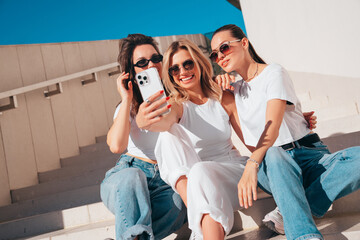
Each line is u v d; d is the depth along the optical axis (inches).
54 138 155.3
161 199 61.5
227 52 64.6
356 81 105.7
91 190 109.0
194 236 52.1
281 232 54.6
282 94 57.6
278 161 49.4
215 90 66.6
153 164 67.2
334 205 62.9
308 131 62.1
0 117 134.3
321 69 128.2
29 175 140.7
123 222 54.5
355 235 48.9
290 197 46.8
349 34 105.3
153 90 58.1
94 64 189.0
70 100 168.4
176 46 65.7
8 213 118.2
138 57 73.7
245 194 50.1
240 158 66.2
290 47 151.8
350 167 50.9
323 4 118.2
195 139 65.3
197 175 50.8
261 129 62.2
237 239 58.8
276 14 159.0
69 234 78.7
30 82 153.0
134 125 69.1
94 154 148.6
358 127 94.8
